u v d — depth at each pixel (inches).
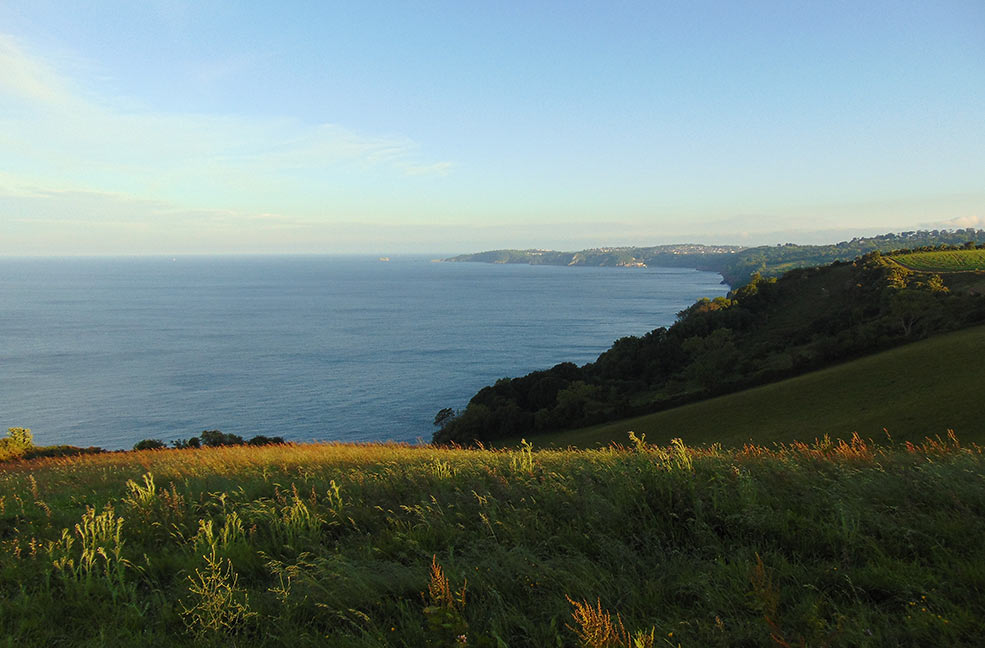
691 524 195.5
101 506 289.6
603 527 197.5
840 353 2482.8
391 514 234.4
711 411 2122.3
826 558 166.2
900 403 1624.0
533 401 2893.7
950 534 166.9
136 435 3526.1
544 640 134.9
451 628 129.1
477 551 181.6
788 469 241.9
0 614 160.4
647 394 2891.2
